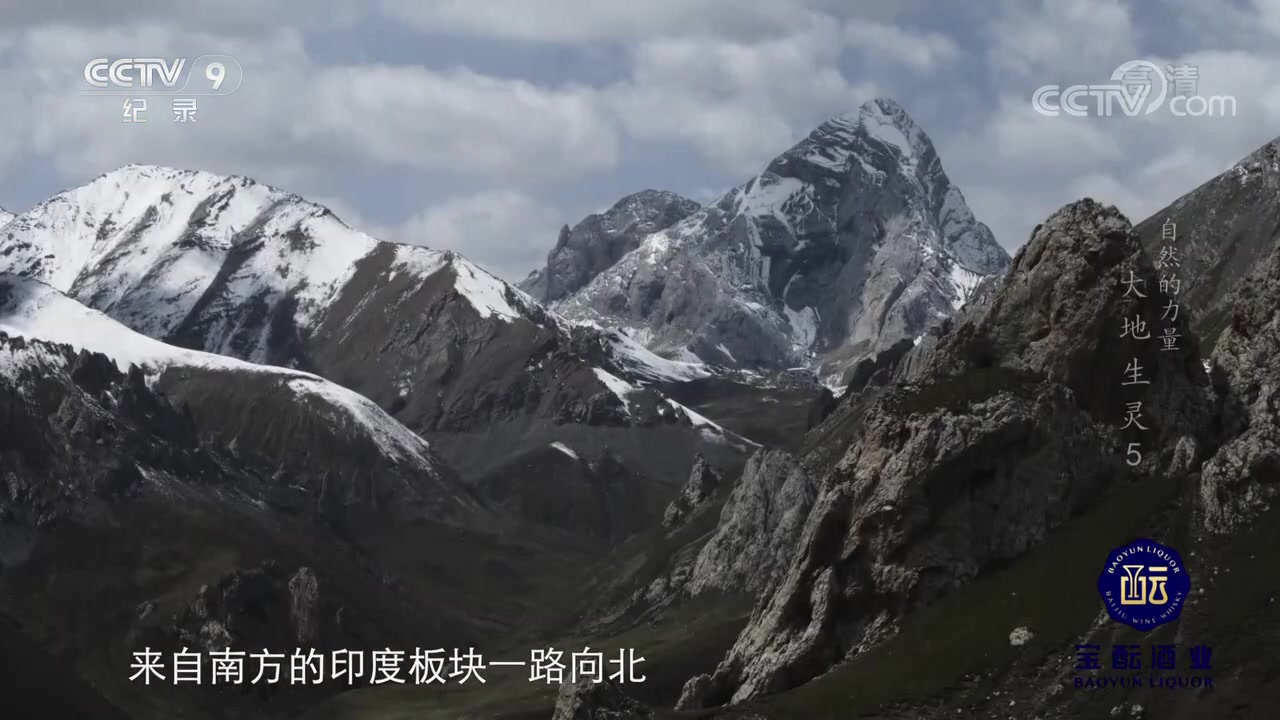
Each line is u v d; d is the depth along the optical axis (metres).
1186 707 190.50
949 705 199.50
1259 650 194.12
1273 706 187.75
